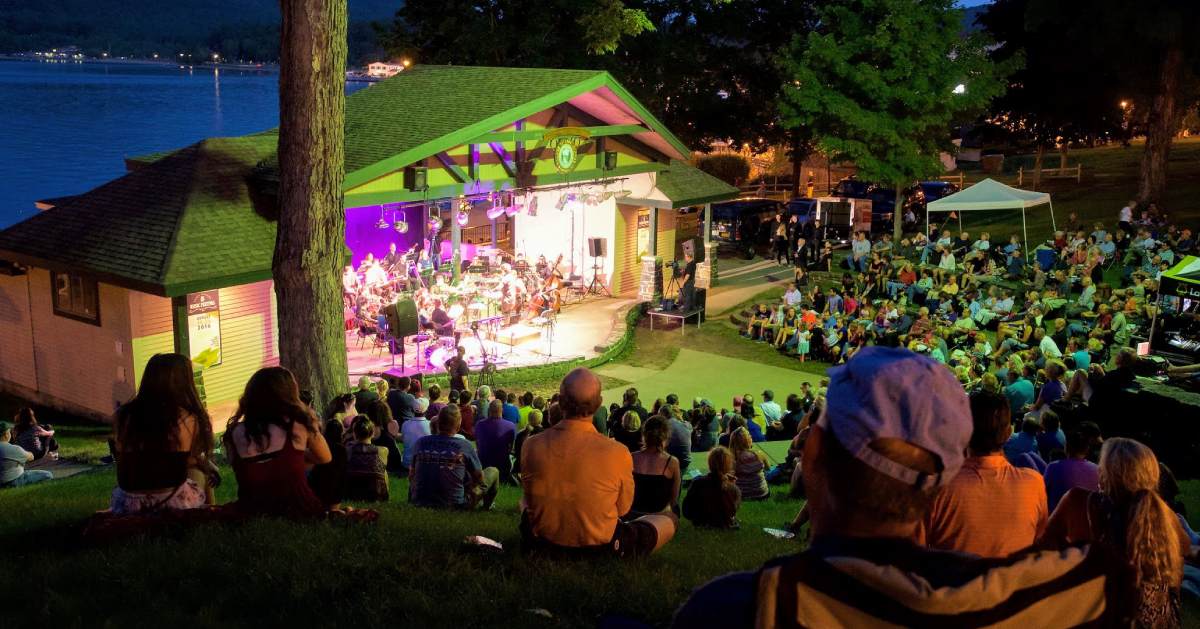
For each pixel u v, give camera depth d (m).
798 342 26.72
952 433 1.62
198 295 20.73
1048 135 51.16
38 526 7.34
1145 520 4.48
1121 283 29.52
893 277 30.72
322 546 5.99
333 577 5.56
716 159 60.81
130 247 20.41
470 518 8.41
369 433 9.81
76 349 21.59
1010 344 22.75
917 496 1.64
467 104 26.06
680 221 49.78
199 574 5.63
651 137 29.70
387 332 23.56
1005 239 40.19
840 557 1.60
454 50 40.06
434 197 24.59
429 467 9.21
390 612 5.07
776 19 47.88
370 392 14.73
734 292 34.16
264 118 199.12
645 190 31.38
